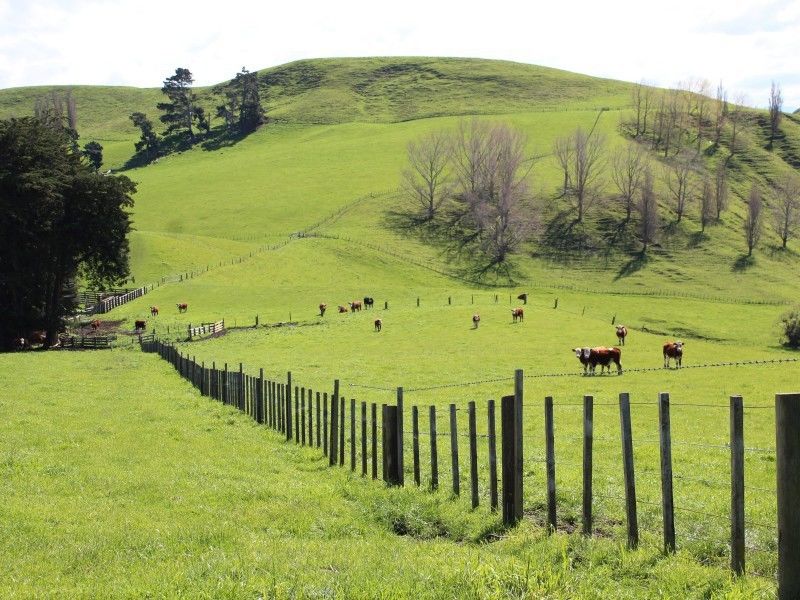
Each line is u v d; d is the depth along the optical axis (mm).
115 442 22500
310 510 14500
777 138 188750
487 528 12820
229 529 12984
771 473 17781
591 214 141000
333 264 113438
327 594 9133
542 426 26891
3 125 69312
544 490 15516
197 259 115500
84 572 10773
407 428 26938
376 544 11984
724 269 120875
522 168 166250
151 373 44781
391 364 48812
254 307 86000
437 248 127812
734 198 151875
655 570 10000
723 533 11797
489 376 42844
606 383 39031
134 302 90938
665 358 46500
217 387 33469
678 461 19828
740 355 53750
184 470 18531
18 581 10328
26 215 66750
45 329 72750
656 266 121938
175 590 9352
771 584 9203
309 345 60188
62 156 74500
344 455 20578
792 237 136500
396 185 161375
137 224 149750
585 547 11195
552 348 53719
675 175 159125
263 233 138875
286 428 24031
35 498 15516
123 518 13891
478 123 175250
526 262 123312
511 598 9008
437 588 9320
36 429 24703
